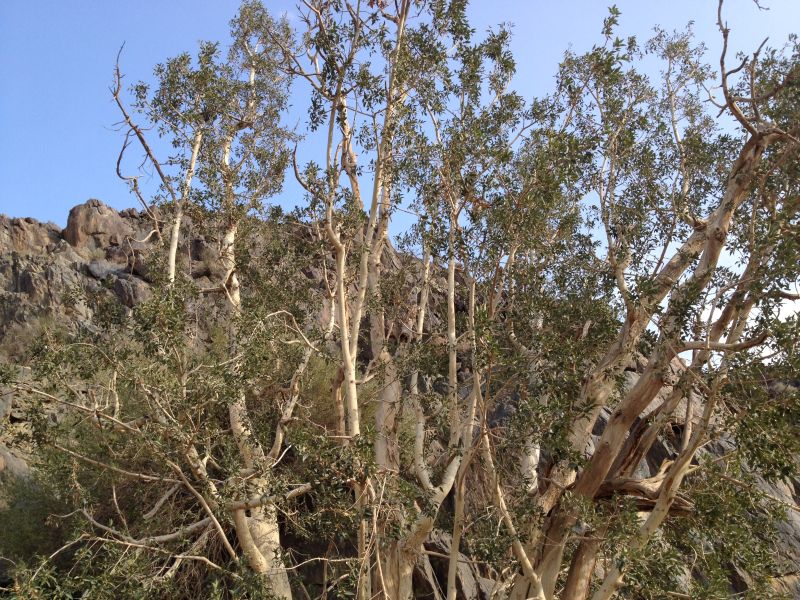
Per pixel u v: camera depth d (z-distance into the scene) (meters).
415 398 15.36
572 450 11.56
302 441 12.02
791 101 13.48
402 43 14.53
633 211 15.23
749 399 10.39
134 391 13.52
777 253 10.56
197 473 12.23
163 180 17.81
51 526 15.37
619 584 10.79
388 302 16.73
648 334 13.44
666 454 18.89
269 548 14.04
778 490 17.95
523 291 14.18
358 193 16.16
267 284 17.47
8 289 26.59
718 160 15.55
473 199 12.80
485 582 16.48
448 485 13.98
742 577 14.59
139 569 11.35
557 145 12.37
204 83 18.48
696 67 16.77
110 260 29.77
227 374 12.28
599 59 13.67
